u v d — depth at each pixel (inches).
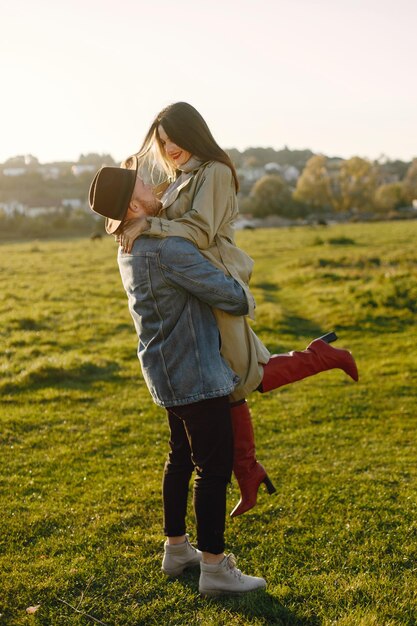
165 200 110.1
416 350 438.0
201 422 104.5
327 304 621.9
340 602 111.1
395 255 1032.2
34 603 112.0
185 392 103.0
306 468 201.0
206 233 103.9
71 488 178.9
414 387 336.8
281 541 139.2
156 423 260.4
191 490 172.9
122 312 576.7
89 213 3479.3
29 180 5925.2
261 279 861.8
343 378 359.6
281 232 2046.0
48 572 123.3
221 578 110.8
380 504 163.6
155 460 209.6
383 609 108.5
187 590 115.0
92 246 1443.2
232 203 109.8
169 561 119.6
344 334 507.5
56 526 148.9
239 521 151.9
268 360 112.6
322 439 242.7
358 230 2032.5
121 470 198.1
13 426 249.3
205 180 105.7
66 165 7775.6
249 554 133.1
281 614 107.0
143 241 104.3
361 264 943.7
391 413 285.7
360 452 224.1
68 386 326.3
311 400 309.0
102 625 105.0
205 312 105.4
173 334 103.5
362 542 139.1
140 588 116.3
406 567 127.0
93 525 148.1
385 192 4074.8
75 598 113.6
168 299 103.2
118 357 398.6
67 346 432.8
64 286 733.9
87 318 539.8
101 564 126.0
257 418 276.4
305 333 510.3
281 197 3838.6
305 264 963.3
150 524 150.3
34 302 617.9
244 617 106.1
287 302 672.4
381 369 381.1
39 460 207.6
